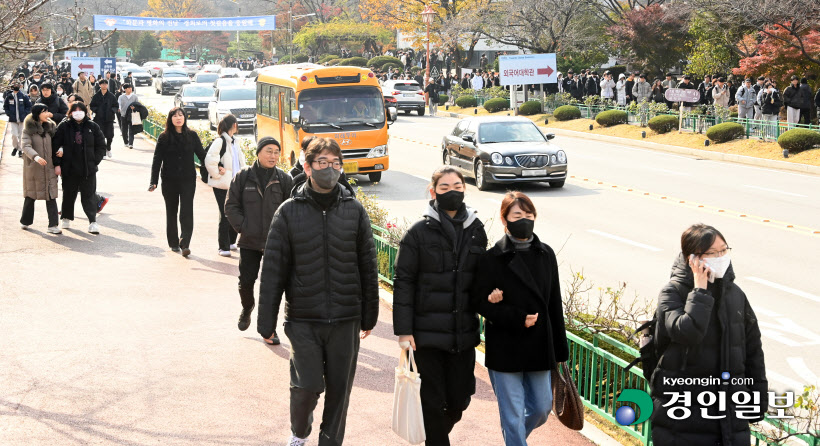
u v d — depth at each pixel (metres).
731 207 17.14
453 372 5.20
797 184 20.27
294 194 5.33
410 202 18.08
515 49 58.47
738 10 29.23
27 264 10.88
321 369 5.29
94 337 8.07
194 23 60.59
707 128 28.73
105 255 11.55
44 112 12.54
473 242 5.13
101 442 5.70
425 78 53.34
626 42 42.19
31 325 8.39
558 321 5.11
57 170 12.68
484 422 6.28
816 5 27.94
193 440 5.78
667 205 17.52
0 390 6.64
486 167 19.78
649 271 11.88
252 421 6.15
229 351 7.75
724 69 35.22
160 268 10.91
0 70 13.80
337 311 5.26
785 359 8.24
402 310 5.09
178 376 7.07
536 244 5.00
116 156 23.80
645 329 4.68
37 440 5.70
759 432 5.12
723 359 4.22
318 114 20.20
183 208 11.49
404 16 62.00
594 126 34.34
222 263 11.30
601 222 15.69
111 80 36.94
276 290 5.23
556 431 6.18
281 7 109.50
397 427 5.05
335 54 89.81
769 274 11.63
